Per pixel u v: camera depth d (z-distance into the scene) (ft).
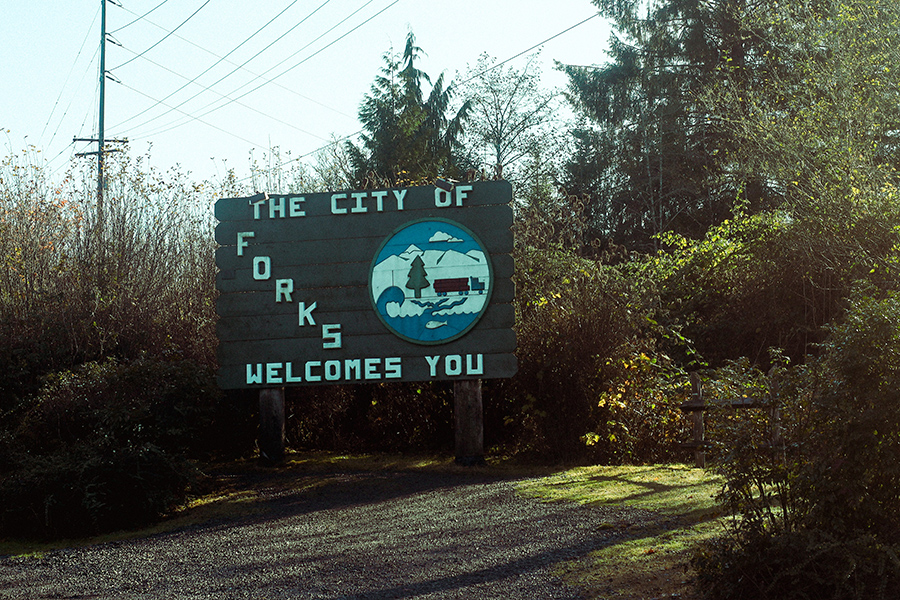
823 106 47.73
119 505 31.37
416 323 38.65
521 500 29.30
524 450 40.37
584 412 37.70
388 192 39.45
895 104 46.96
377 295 39.19
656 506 25.80
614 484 30.76
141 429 34.96
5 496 30.76
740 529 17.35
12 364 39.78
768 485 17.66
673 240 57.41
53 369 40.78
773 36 63.52
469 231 38.45
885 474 15.62
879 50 48.06
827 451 15.90
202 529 29.71
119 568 24.14
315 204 40.14
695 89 91.35
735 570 16.02
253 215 40.60
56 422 35.78
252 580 21.12
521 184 102.32
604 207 103.55
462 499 30.63
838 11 50.37
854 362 15.56
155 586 21.49
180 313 49.01
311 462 42.80
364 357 39.06
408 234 39.11
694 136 93.76
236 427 45.39
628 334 38.96
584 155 106.93
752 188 80.53
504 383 41.73
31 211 49.90
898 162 50.70
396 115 100.53
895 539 15.42
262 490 36.73
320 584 20.07
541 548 21.85
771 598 15.79
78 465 31.27
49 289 45.19
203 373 38.88
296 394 47.29
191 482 33.94
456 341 38.22
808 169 45.50
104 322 44.65
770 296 46.44
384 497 32.91
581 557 20.49
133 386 36.09
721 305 49.32
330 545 24.63
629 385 37.65
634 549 20.56
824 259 42.78
